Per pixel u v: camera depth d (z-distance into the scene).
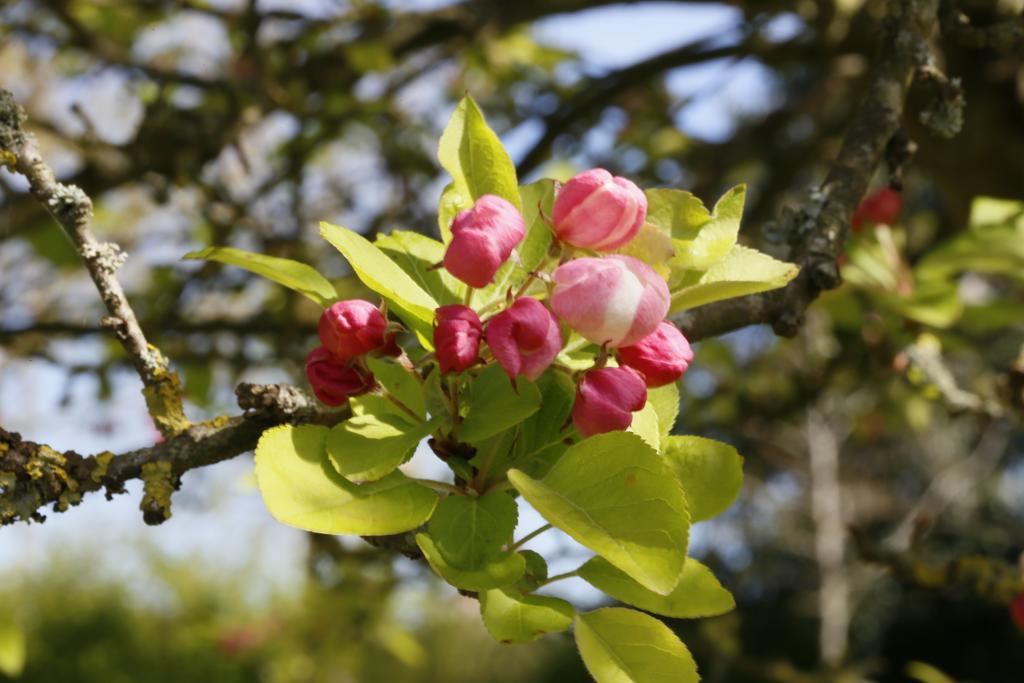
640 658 1.22
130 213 4.91
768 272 1.46
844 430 6.28
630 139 4.93
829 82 4.77
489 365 1.34
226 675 10.63
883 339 3.36
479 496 1.28
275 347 4.11
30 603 12.52
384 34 4.23
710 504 1.33
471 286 1.29
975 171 4.27
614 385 1.27
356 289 3.93
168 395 1.44
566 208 1.34
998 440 8.77
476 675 13.31
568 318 1.26
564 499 1.17
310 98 4.26
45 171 1.42
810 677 4.13
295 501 1.19
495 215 1.29
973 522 10.54
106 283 1.43
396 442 1.25
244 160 3.71
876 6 3.88
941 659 11.73
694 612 1.23
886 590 11.76
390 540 1.45
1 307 4.32
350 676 8.85
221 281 4.32
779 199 4.77
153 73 3.91
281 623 9.25
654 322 1.27
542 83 5.09
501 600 1.22
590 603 3.16
